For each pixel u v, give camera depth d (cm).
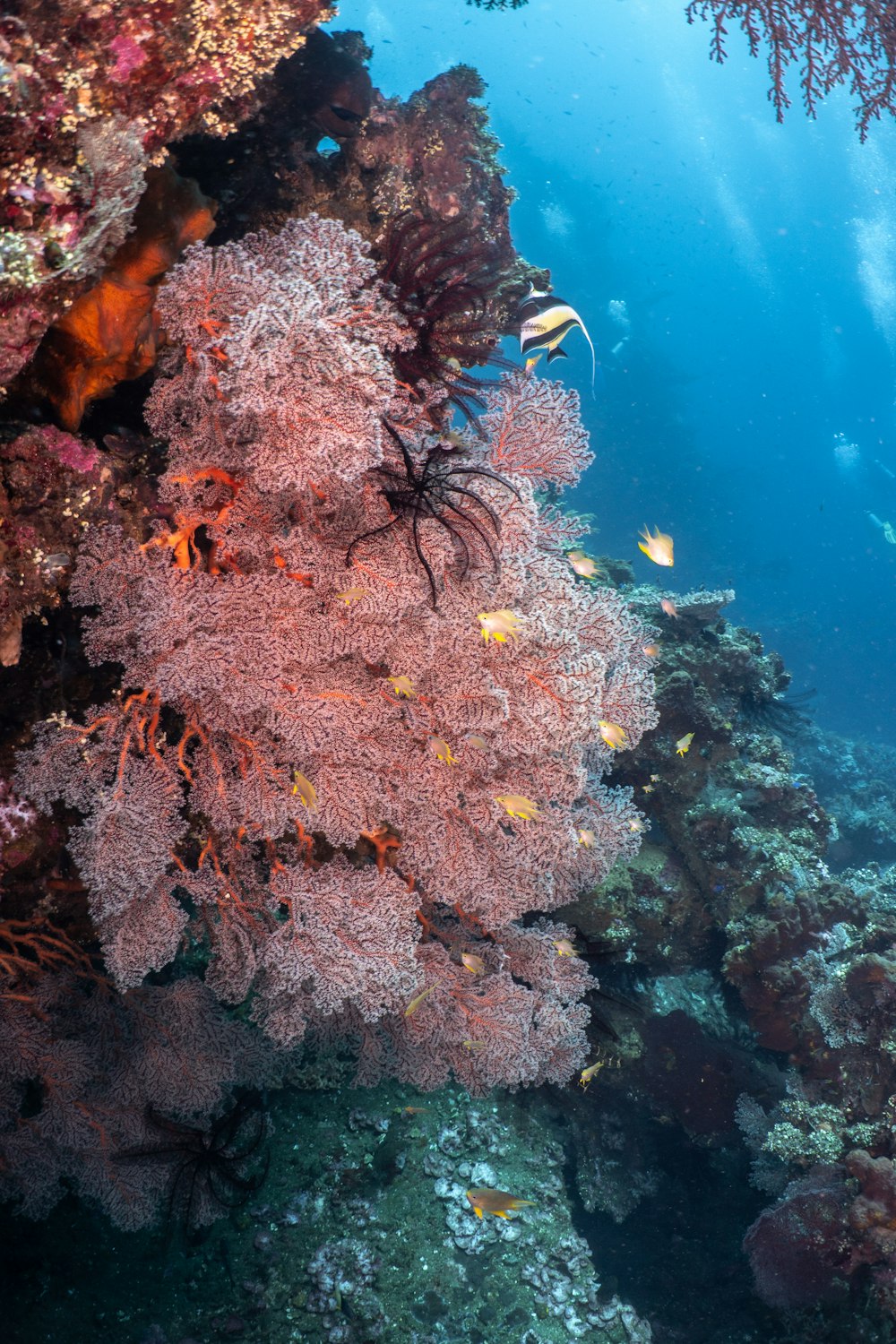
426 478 398
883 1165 636
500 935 562
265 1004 490
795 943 779
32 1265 658
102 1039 552
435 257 435
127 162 262
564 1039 581
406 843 461
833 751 2081
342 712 410
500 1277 682
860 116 663
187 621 371
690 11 645
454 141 587
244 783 421
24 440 330
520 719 438
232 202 499
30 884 453
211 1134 609
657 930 827
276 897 453
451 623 426
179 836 408
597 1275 729
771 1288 665
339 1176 726
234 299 350
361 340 383
